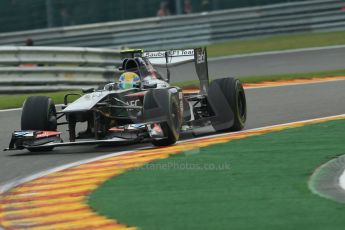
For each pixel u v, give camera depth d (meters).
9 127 45.28
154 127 33.41
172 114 33.94
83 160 32.31
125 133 33.62
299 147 32.19
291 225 20.25
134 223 21.39
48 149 36.09
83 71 66.75
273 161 29.34
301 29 96.19
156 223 21.25
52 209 23.72
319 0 98.75
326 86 55.44
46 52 65.12
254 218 21.16
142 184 26.53
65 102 37.00
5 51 63.38
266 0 103.88
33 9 99.81
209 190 24.97
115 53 69.94
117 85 36.94
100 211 22.98
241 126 38.53
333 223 20.22
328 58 75.81
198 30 95.62
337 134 35.06
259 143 33.75
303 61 75.31
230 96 37.75
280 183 25.44
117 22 95.81
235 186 25.34
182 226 20.78
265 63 76.50
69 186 27.05
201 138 36.53
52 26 99.81
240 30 96.44
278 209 21.98
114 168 29.80
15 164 32.78
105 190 25.95
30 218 22.73
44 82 64.81
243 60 80.25
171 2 105.38
